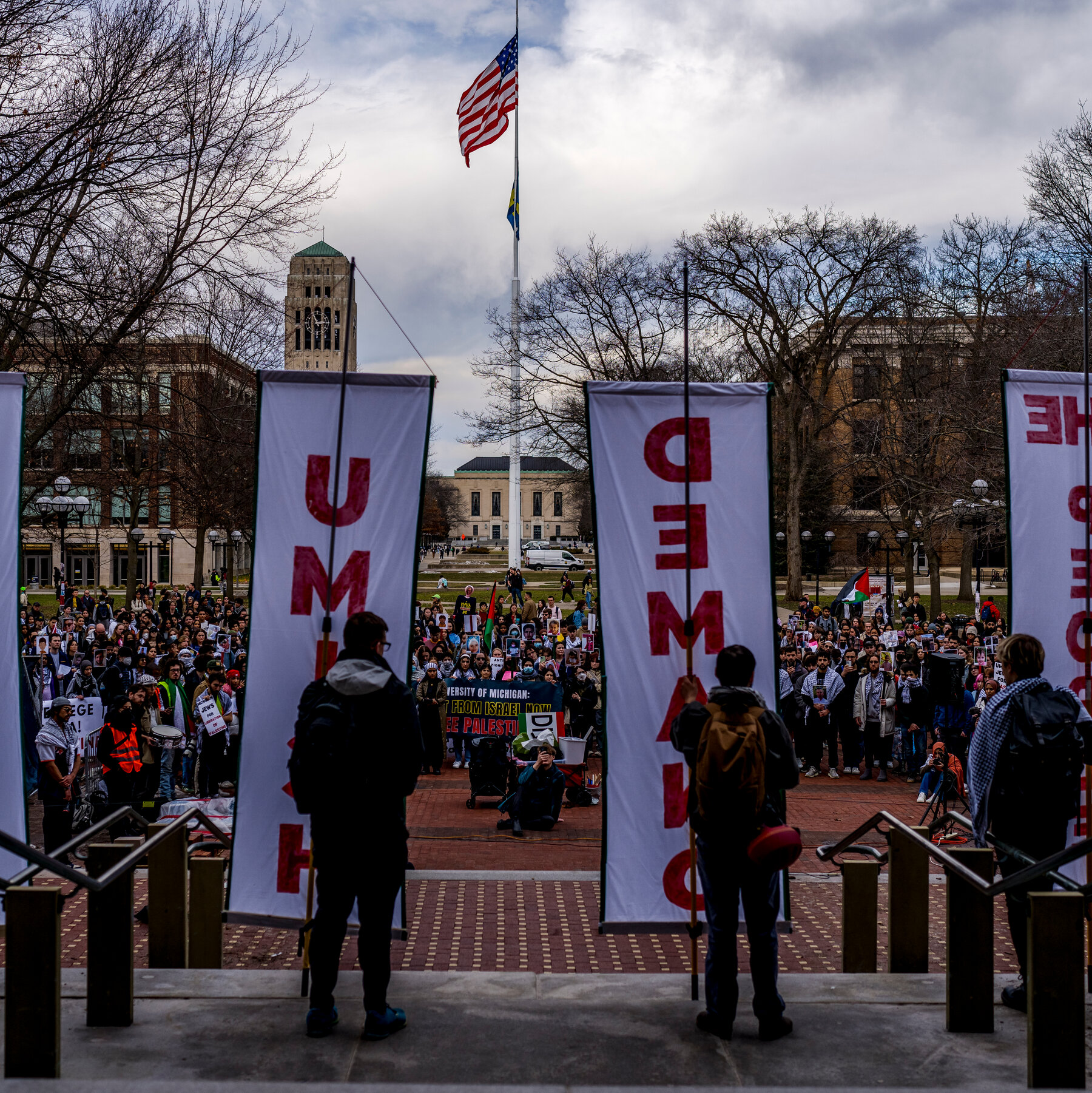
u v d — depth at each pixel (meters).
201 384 29.39
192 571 76.62
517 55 34.97
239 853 6.38
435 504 135.50
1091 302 26.34
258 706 6.39
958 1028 5.01
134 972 5.81
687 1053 4.73
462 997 5.42
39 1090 4.20
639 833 6.45
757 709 4.91
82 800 13.39
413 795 15.62
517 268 41.66
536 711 15.70
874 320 43.06
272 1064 4.55
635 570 6.49
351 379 6.43
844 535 69.81
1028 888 5.30
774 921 4.97
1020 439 6.84
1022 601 6.83
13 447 6.86
